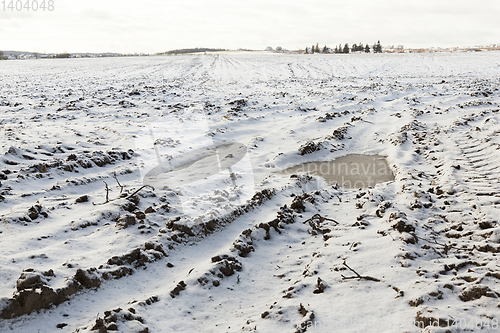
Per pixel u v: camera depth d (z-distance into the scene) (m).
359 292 4.41
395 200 7.81
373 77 35.25
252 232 6.30
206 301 4.61
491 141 11.05
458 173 9.09
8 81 32.66
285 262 5.67
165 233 6.09
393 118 16.12
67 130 13.55
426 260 5.14
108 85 29.78
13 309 3.85
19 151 10.12
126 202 7.09
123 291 4.74
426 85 25.84
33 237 5.79
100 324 3.71
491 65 45.00
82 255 5.35
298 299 4.45
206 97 22.47
